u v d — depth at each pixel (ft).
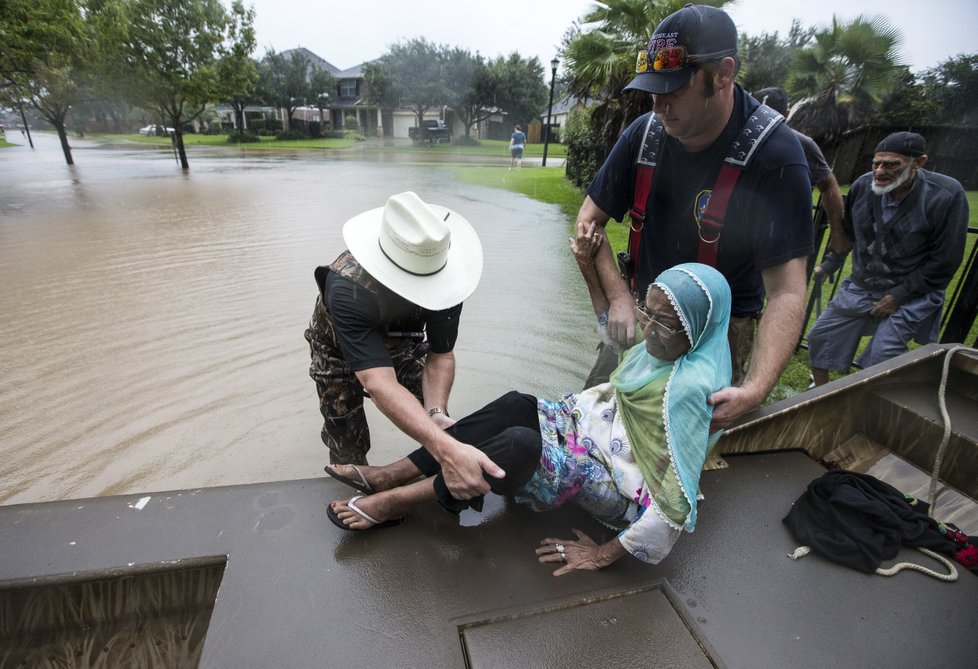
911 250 11.68
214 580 6.50
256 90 139.64
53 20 46.32
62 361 14.96
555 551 6.59
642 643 5.61
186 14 62.34
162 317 18.07
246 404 13.10
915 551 6.83
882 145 11.50
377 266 6.75
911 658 5.56
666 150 7.38
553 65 71.56
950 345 9.34
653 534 5.71
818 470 8.38
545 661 5.39
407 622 5.70
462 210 38.83
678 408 5.83
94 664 6.26
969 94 38.32
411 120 159.94
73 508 6.91
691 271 5.85
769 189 6.66
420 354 8.80
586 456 6.43
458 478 5.91
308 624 5.65
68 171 62.03
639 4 30.04
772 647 5.59
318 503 7.17
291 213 36.52
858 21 40.29
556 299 20.92
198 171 63.72
